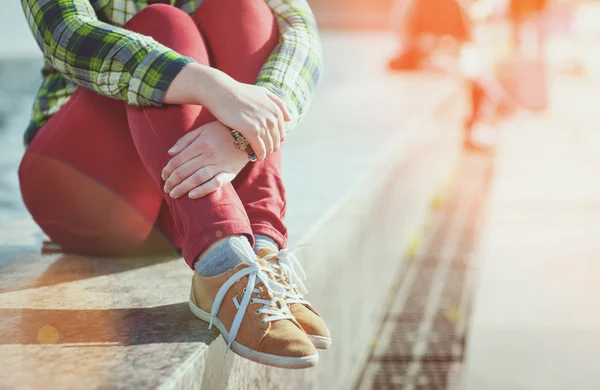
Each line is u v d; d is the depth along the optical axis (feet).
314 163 9.30
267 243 4.51
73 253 5.79
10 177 9.87
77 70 4.66
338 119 13.24
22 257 5.68
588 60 41.09
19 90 17.67
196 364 3.80
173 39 4.74
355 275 8.22
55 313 4.41
